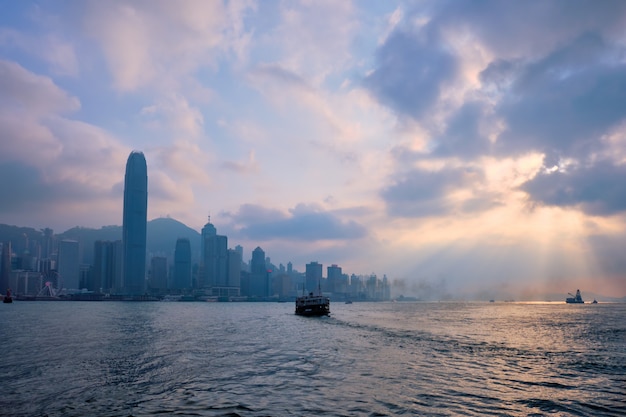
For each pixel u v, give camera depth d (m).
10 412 25.73
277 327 98.06
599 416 25.19
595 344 65.06
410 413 25.27
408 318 143.38
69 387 32.38
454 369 40.44
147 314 180.75
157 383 33.78
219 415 24.97
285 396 29.38
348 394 29.95
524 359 47.97
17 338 70.12
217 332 83.75
